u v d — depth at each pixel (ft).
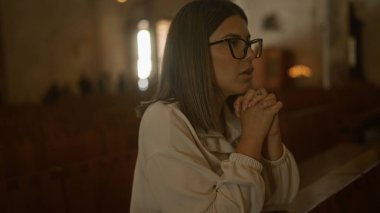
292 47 39.19
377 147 8.97
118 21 49.42
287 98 25.29
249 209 3.64
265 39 39.73
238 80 4.11
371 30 37.32
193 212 3.54
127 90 47.91
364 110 27.25
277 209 4.56
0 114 23.70
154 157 3.75
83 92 45.83
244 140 3.86
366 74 37.52
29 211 7.14
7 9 40.29
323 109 16.99
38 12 42.78
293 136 13.42
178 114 3.93
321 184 5.57
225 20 4.09
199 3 4.19
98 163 8.55
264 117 3.88
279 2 39.14
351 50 37.40
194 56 4.06
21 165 10.55
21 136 15.51
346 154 8.36
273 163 4.38
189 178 3.64
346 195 5.40
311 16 38.24
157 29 47.83
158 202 3.79
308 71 38.75
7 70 40.22
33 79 42.27
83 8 46.83
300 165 7.68
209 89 4.05
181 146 3.77
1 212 6.77
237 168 3.66
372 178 6.35
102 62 48.24
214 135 4.14
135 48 49.44
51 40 43.91
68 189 7.83
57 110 24.48
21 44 41.39
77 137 11.84
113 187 8.72
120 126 16.02
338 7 36.45
